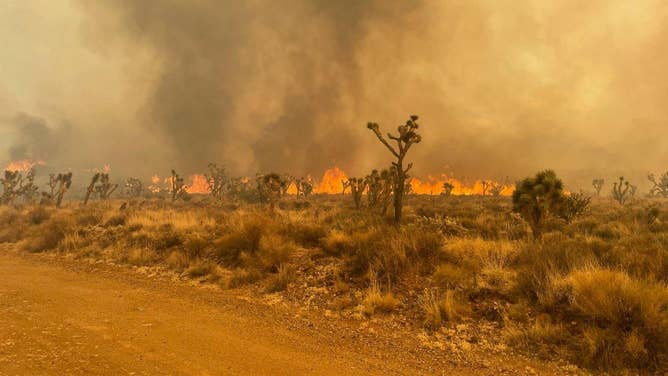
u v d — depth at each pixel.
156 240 12.64
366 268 8.61
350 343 5.55
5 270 10.18
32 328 5.45
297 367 4.59
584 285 5.91
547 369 4.76
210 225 14.38
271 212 19.38
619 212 23.52
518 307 6.25
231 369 4.40
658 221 16.11
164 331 5.66
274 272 9.37
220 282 8.97
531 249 8.56
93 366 4.22
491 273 7.50
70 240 13.70
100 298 7.48
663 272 6.96
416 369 4.72
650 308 5.10
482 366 4.84
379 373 4.55
